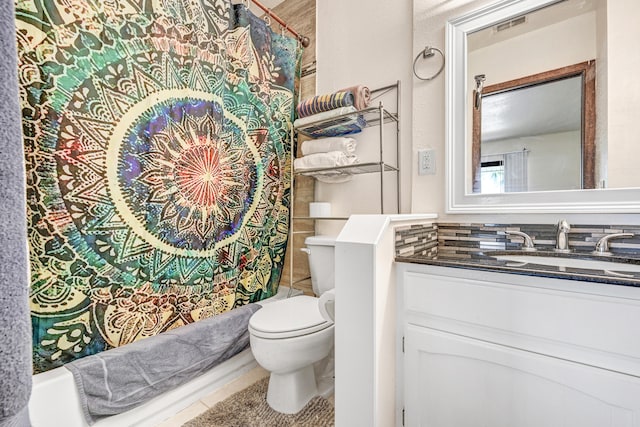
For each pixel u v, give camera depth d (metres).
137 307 1.14
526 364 0.73
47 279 0.94
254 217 1.60
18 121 0.32
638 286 0.59
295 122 1.60
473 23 1.24
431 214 1.27
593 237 1.01
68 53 0.96
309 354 1.20
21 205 0.31
